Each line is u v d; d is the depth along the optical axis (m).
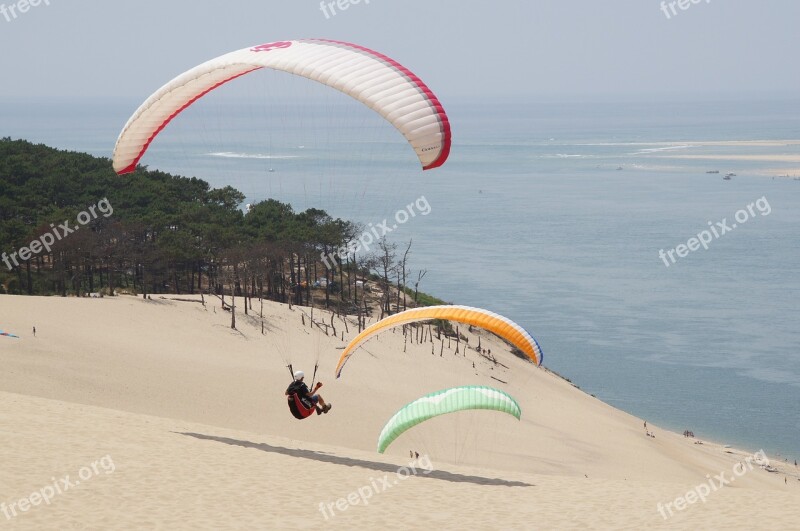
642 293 148.62
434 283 153.00
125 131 27.98
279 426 59.25
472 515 21.69
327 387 72.56
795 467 77.38
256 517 19.95
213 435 29.98
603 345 117.00
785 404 95.06
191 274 114.50
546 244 199.75
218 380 68.00
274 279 112.62
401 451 58.44
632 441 74.62
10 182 118.75
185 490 21.45
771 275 165.00
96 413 30.70
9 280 96.50
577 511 22.56
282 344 86.44
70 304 83.06
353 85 24.47
